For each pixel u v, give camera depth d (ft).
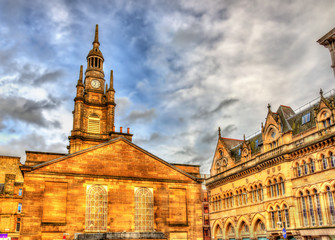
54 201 139.44
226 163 241.35
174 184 162.20
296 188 165.48
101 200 146.72
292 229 163.02
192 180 166.30
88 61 285.43
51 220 136.56
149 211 153.38
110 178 151.02
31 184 138.10
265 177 189.06
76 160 148.25
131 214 149.59
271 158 181.68
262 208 190.49
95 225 142.00
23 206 134.62
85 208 142.82
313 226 153.69
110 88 270.46
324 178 148.97
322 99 156.46
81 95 257.34
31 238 131.64
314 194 154.71
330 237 143.33
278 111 196.95
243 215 209.97
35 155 155.53
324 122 156.35
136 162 158.61
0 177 271.08
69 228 137.59
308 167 159.74
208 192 264.11
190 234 157.17
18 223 238.89
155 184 158.61
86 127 256.93
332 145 146.20
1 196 239.09
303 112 176.24
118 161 155.33
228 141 256.93
